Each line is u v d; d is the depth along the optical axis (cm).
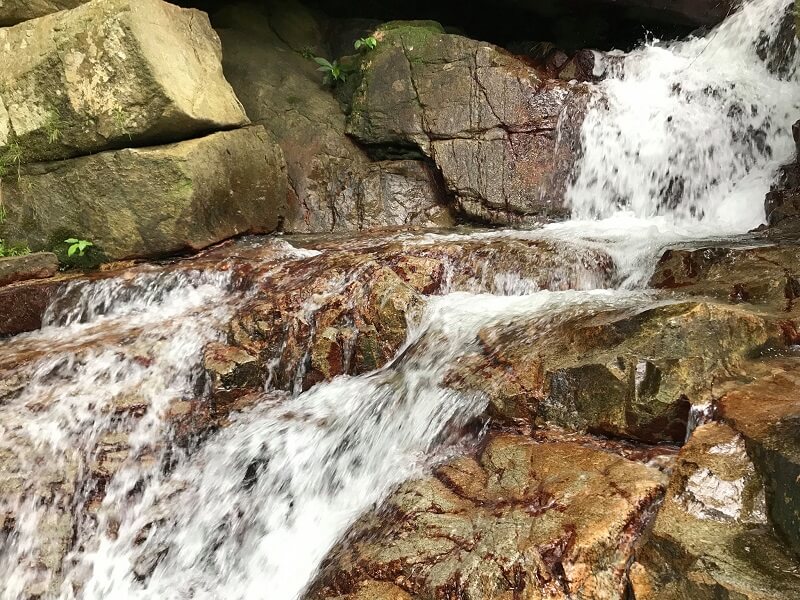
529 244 520
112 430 439
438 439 355
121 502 415
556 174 711
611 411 315
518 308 423
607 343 339
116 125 595
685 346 313
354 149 786
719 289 398
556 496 271
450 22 984
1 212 638
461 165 726
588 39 916
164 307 550
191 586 377
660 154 708
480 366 373
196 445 442
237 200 664
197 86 633
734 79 712
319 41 917
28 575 385
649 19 877
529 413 339
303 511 375
